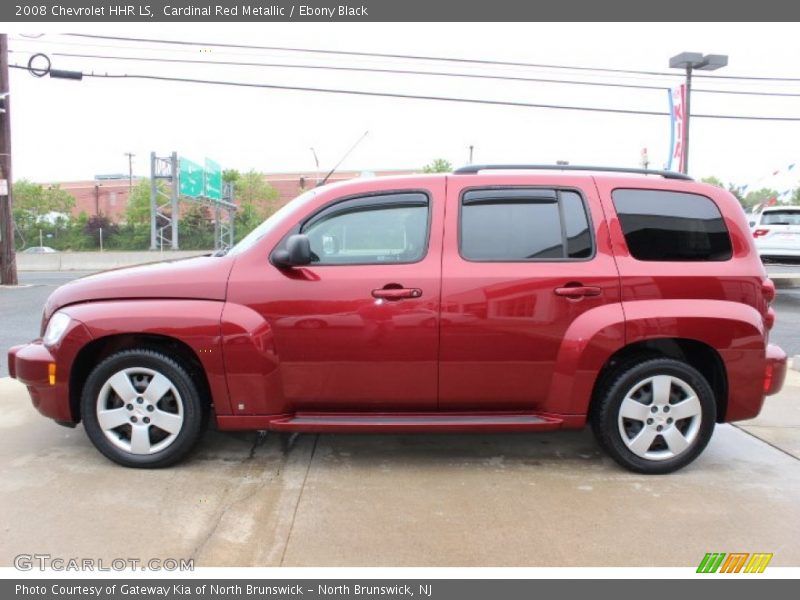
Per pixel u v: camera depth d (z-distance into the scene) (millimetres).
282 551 2912
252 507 3324
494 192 3748
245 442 4301
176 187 30984
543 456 4129
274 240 3697
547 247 3695
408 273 3611
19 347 3912
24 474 3707
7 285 16094
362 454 4125
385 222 3732
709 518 3262
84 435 4395
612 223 3719
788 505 3416
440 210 3715
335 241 3732
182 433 3725
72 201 52594
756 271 3748
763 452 4215
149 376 3734
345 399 3701
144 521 3156
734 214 3801
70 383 3711
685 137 18141
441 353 3623
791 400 5449
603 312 3604
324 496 3473
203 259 3881
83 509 3271
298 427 3648
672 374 3688
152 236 31812
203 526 3119
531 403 3754
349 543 2984
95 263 28766
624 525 3182
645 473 3795
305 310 3588
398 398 3701
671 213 3768
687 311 3611
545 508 3359
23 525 3104
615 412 3721
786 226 13695
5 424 4621
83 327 3615
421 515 3266
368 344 3609
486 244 3691
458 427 3666
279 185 57562
